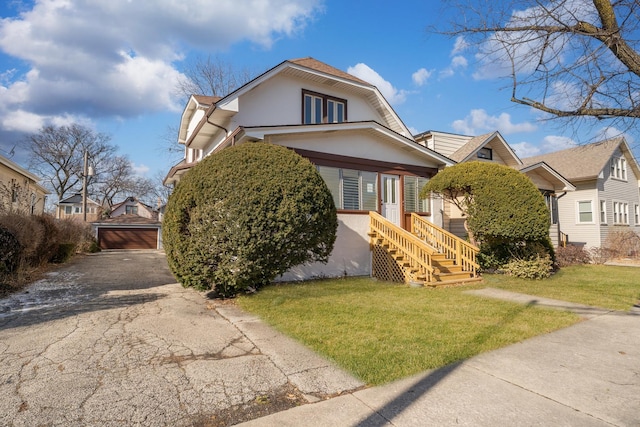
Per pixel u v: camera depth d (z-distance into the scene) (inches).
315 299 266.2
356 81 535.2
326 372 139.5
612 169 825.5
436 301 268.4
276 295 272.8
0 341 170.9
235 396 120.3
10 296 280.7
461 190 405.4
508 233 369.4
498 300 277.0
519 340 181.0
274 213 255.8
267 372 139.1
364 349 163.0
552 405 115.9
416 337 181.0
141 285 336.2
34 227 392.2
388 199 451.5
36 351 158.1
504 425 103.7
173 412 109.6
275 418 107.0
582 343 178.5
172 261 268.5
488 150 639.1
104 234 1103.6
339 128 391.5
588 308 254.4
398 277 368.5
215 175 260.8
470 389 126.5
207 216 250.8
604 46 169.5
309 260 291.9
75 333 183.9
